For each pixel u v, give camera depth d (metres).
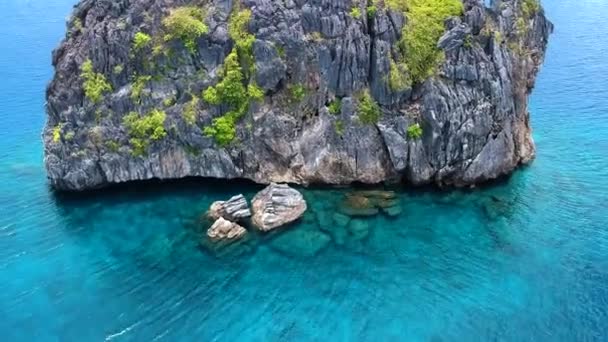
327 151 58.72
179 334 42.03
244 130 58.81
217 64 58.56
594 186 60.34
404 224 54.16
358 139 58.25
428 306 44.38
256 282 47.22
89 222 55.19
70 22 60.84
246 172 60.19
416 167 58.16
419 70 57.53
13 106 81.69
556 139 71.62
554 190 59.56
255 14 57.41
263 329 42.38
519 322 42.56
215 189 59.56
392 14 57.59
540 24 67.06
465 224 54.03
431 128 57.00
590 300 44.50
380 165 59.22
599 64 96.62
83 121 58.50
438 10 58.72
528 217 55.00
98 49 58.22
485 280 46.97
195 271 48.59
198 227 54.06
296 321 43.12
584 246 50.78
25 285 47.16
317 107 59.00
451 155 57.91
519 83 62.00
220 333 42.09
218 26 58.09
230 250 51.06
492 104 58.28
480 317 43.16
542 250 50.34
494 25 60.59
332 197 58.00
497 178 61.22
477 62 57.56
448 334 41.62
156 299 45.47
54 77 59.41
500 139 59.62
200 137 58.75
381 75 57.19
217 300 45.31
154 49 58.16
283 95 59.03
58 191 60.00
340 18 57.09
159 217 55.66
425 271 48.16
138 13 58.78
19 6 137.38
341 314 43.72
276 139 58.66
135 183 60.69
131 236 53.12
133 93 58.44
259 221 53.38
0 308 44.69
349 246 51.28
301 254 50.41
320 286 46.69
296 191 55.62
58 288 46.78
